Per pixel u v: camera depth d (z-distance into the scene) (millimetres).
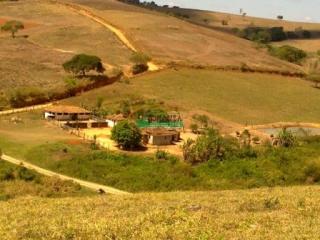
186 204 35625
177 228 26438
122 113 101000
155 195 42812
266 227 27062
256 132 98500
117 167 71188
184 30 195750
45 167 71688
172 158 73312
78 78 121875
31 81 117062
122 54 149375
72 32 169000
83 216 31672
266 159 71125
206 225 27188
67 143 79875
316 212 31891
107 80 124062
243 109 119812
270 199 36656
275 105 128250
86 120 97750
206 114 109562
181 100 117875
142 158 73625
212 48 176000
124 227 26984
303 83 156750
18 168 67062
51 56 141125
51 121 95750
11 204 38562
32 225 28906
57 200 40500
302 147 77250
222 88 134625
